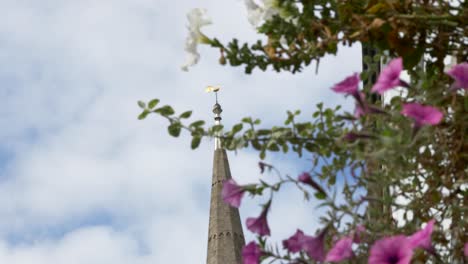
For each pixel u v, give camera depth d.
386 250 3.12
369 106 3.46
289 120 3.79
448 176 3.73
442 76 3.93
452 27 3.86
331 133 3.77
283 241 3.55
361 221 3.51
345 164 3.75
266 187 3.48
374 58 4.07
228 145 3.79
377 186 3.70
